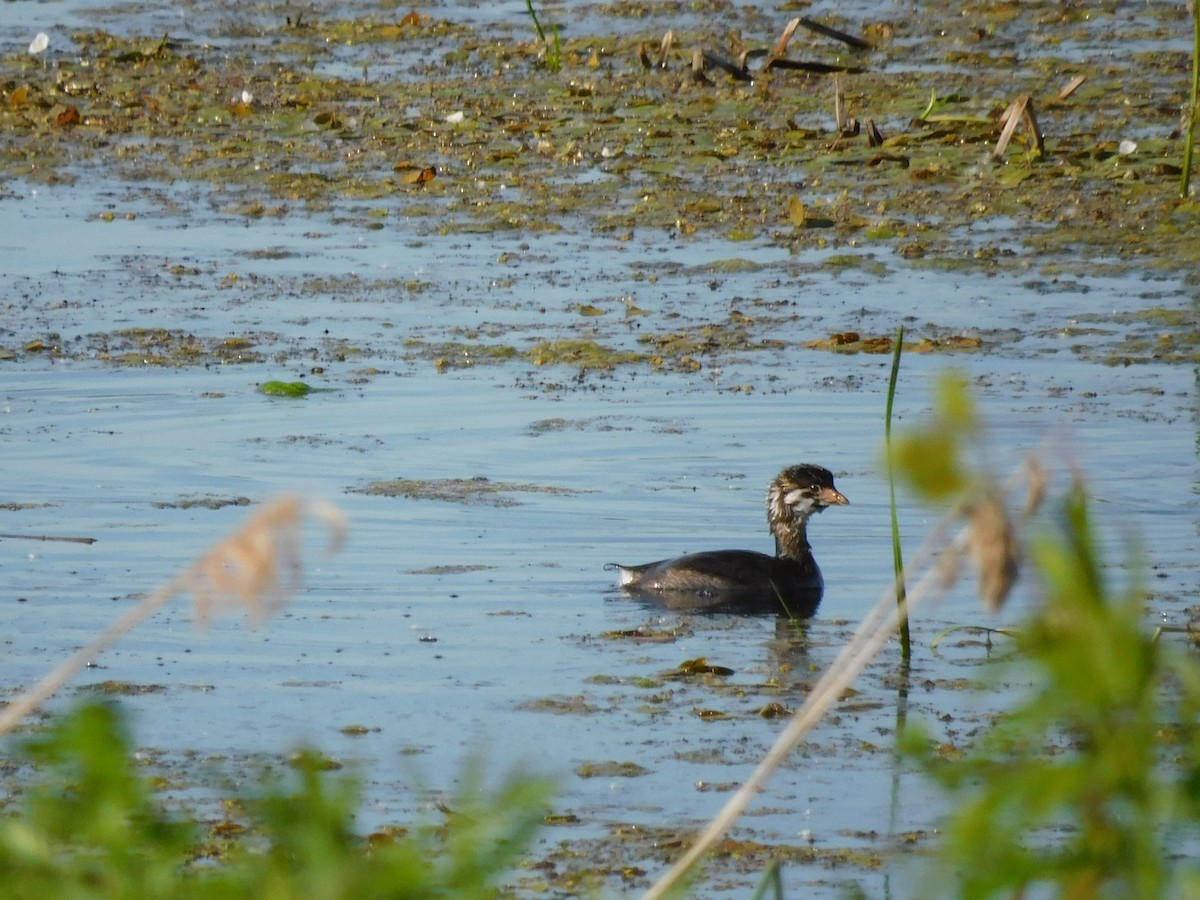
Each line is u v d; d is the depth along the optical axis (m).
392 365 19.83
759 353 20.22
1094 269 23.23
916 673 12.09
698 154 29.44
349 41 39.03
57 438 17.44
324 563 14.27
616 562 14.56
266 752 10.52
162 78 35.66
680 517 15.59
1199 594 13.20
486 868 4.98
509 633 12.89
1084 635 4.43
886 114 31.72
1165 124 30.34
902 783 10.18
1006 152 28.64
